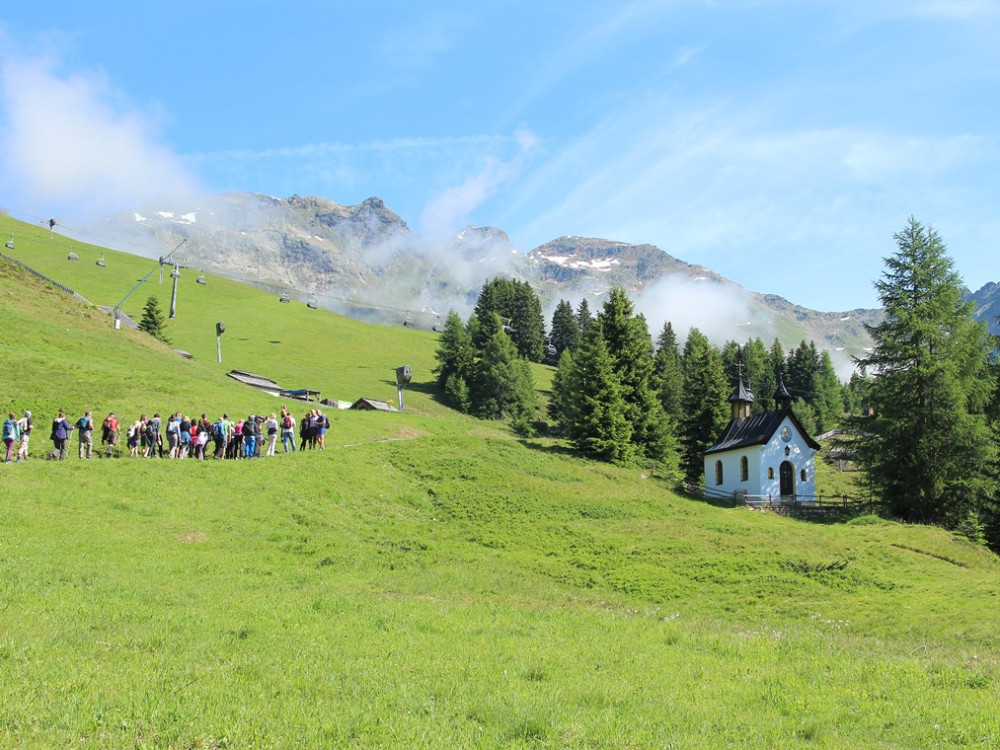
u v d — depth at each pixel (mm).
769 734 11719
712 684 14539
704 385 84188
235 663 13102
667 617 24484
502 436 69688
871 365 62844
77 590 18156
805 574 32000
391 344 147000
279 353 122562
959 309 60875
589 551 35469
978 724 12641
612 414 68750
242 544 29266
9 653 12594
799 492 69625
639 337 81125
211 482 35594
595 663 15602
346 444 52312
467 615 20234
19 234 171000
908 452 58906
